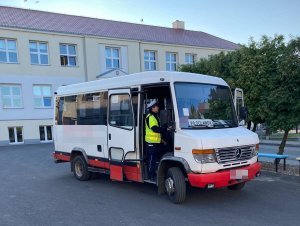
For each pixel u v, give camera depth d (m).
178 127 6.80
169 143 7.50
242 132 7.22
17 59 26.27
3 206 7.39
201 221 5.95
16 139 26.02
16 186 9.47
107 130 8.56
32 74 26.73
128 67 31.41
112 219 6.27
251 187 8.38
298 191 7.94
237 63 11.02
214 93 7.61
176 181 6.87
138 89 7.67
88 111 9.38
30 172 11.88
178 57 34.56
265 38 10.47
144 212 6.60
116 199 7.67
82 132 9.63
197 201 7.21
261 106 10.09
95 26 32.25
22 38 26.31
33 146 23.11
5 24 25.75
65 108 10.45
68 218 6.43
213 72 12.09
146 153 7.59
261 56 10.15
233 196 7.55
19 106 26.28
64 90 10.57
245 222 5.83
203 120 7.20
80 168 9.89
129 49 31.44
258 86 10.06
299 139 23.62
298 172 9.79
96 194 8.23
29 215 6.69
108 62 30.56
